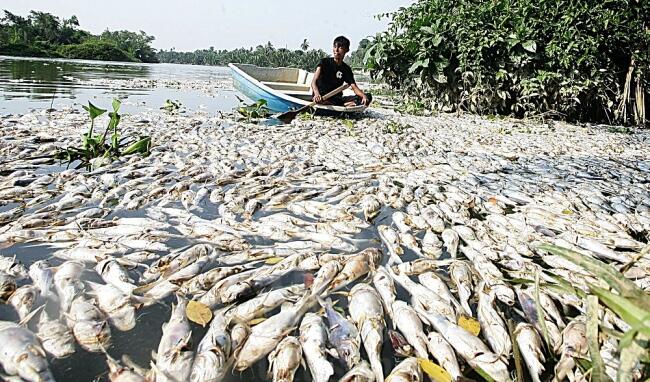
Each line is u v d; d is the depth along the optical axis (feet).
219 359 6.13
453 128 31.53
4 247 9.38
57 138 19.75
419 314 7.60
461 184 15.93
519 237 11.40
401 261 9.74
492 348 7.01
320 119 31.17
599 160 21.84
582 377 5.82
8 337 6.06
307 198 13.64
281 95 32.45
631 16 39.04
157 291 7.97
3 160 15.87
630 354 4.55
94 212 11.29
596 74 38.17
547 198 14.52
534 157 21.99
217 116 30.58
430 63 40.60
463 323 7.49
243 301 7.93
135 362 6.24
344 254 10.02
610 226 12.24
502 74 38.55
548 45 37.93
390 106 46.70
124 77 74.18
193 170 15.58
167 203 12.53
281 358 6.18
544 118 39.47
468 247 10.57
